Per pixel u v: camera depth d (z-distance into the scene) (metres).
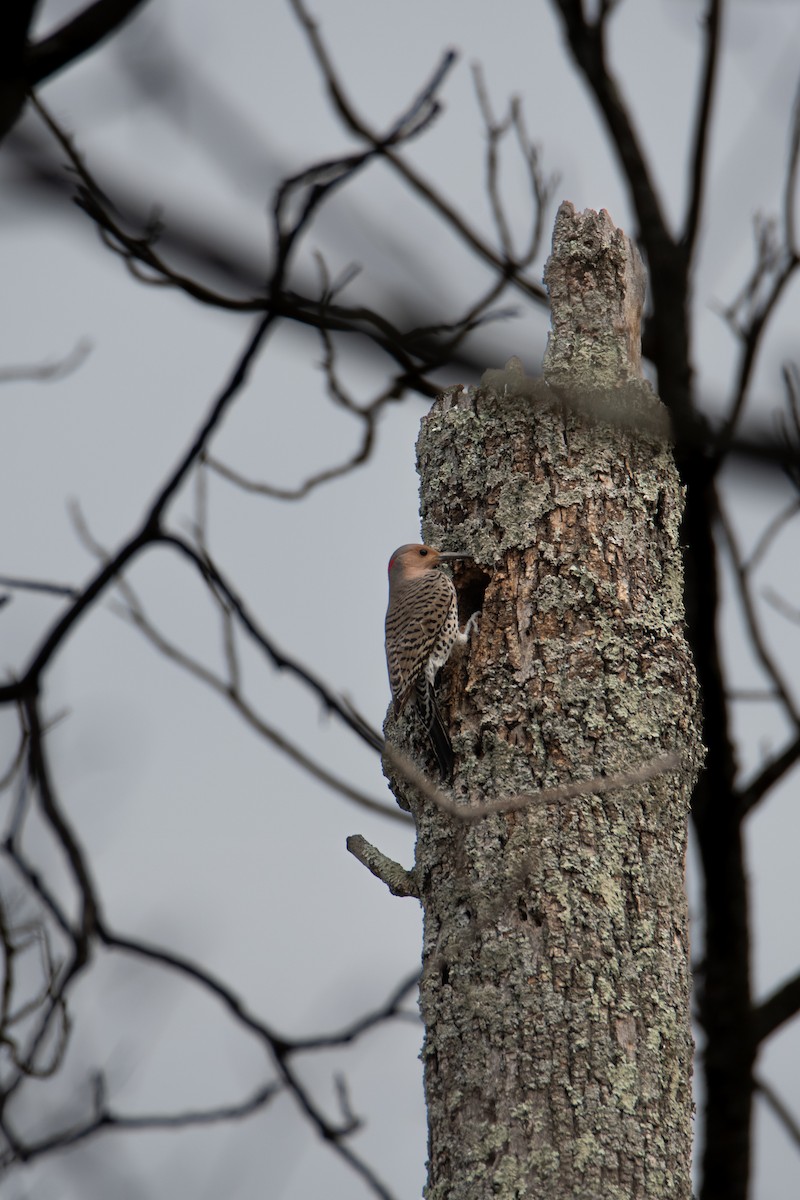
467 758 9.83
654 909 9.22
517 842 9.27
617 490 10.47
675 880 9.45
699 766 10.09
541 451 10.59
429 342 5.03
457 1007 8.98
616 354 10.95
